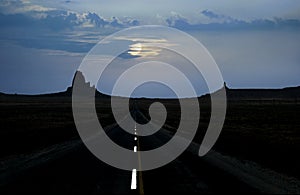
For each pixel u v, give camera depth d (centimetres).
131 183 1435
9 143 2980
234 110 12162
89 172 1683
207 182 1494
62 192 1236
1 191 1235
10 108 12494
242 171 1852
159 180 1523
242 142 3241
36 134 3897
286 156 2377
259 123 6312
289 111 11069
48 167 1820
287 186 1497
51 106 15825
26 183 1385
